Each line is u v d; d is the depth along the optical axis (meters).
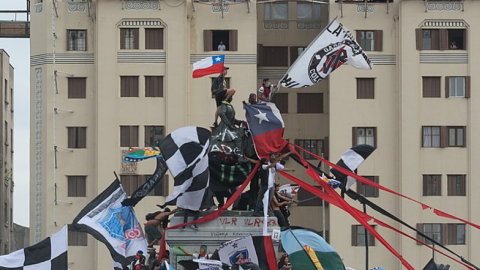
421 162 100.56
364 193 100.56
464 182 100.81
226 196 37.50
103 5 100.38
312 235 35.28
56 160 100.81
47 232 100.38
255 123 36.22
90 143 100.81
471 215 100.12
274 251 33.22
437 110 100.88
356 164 41.56
